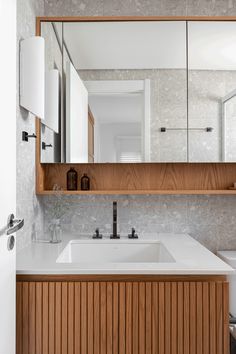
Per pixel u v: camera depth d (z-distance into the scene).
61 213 1.81
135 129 1.79
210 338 1.16
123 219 1.89
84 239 1.69
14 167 1.08
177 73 1.79
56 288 1.16
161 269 1.16
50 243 1.60
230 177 1.91
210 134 1.78
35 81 1.42
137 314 1.16
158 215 1.89
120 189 1.90
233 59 1.79
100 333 1.16
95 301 1.16
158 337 1.16
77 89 1.79
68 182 1.82
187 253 1.39
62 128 1.79
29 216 1.58
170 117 1.79
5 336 0.99
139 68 1.79
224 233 1.88
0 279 0.95
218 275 1.17
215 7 1.89
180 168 1.90
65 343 1.16
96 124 1.79
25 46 1.42
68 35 1.80
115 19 1.78
